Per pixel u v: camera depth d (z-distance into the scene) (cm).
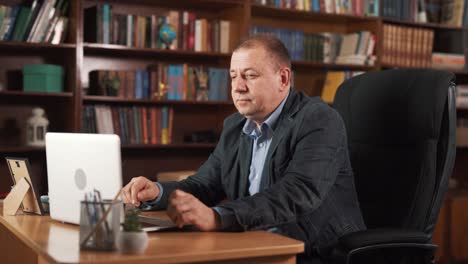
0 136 406
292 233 206
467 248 479
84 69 427
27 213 217
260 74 209
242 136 227
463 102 513
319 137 204
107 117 412
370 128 238
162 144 426
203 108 468
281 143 211
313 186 195
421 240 199
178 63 455
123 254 151
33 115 404
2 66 405
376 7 479
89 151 182
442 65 507
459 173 547
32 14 388
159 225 189
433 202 216
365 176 236
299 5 456
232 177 229
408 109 226
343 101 251
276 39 215
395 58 486
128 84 418
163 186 223
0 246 243
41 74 394
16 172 219
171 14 427
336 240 210
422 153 220
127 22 415
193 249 157
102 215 155
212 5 449
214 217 180
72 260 145
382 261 200
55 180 197
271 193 190
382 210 227
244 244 165
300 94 222
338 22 504
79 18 393
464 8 512
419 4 505
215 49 443
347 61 475
